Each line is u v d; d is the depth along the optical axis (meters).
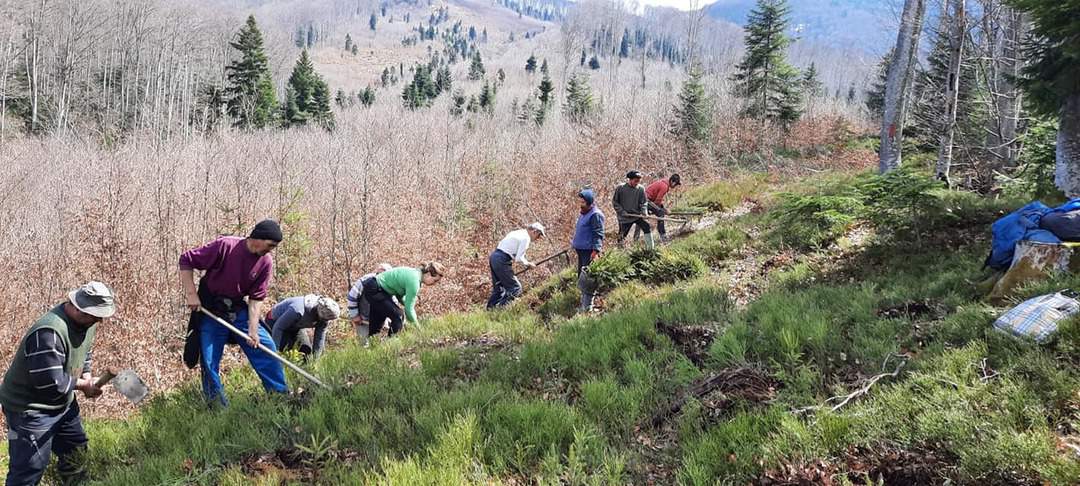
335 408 4.38
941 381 3.70
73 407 4.15
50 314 3.74
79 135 26.97
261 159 15.52
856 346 4.49
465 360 5.50
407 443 3.87
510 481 3.41
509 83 113.31
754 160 24.50
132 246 9.49
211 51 63.56
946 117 11.02
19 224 11.89
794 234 8.63
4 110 39.88
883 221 7.42
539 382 4.86
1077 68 7.55
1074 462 2.78
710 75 49.41
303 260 10.95
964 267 6.01
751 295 6.87
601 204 15.86
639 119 25.17
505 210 15.76
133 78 54.22
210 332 4.68
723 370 4.44
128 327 8.26
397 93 110.81
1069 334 3.78
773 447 3.33
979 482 2.85
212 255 4.55
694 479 3.21
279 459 3.86
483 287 11.05
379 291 6.85
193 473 3.70
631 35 178.12
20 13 42.69
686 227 12.70
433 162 17.81
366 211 12.18
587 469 3.49
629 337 5.41
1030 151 9.67
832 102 51.06
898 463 3.07
